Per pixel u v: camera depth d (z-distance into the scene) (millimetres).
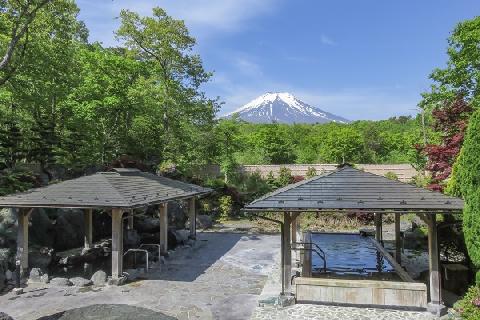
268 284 11984
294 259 14359
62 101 22938
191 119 28719
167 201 14562
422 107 25719
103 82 24203
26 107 20516
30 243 14992
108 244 17891
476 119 8836
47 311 9797
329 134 50281
